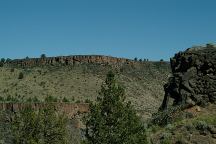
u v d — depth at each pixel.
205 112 40.09
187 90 42.84
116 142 31.64
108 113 32.25
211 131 36.34
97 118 31.94
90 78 197.12
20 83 180.00
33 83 183.12
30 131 39.16
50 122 39.72
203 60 43.56
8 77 188.00
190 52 45.44
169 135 37.28
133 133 32.44
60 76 196.75
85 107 76.00
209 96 41.59
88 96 174.25
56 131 39.81
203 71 43.12
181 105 42.09
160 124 41.84
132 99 179.75
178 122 39.25
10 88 173.88
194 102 41.72
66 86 184.38
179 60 46.78
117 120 32.06
